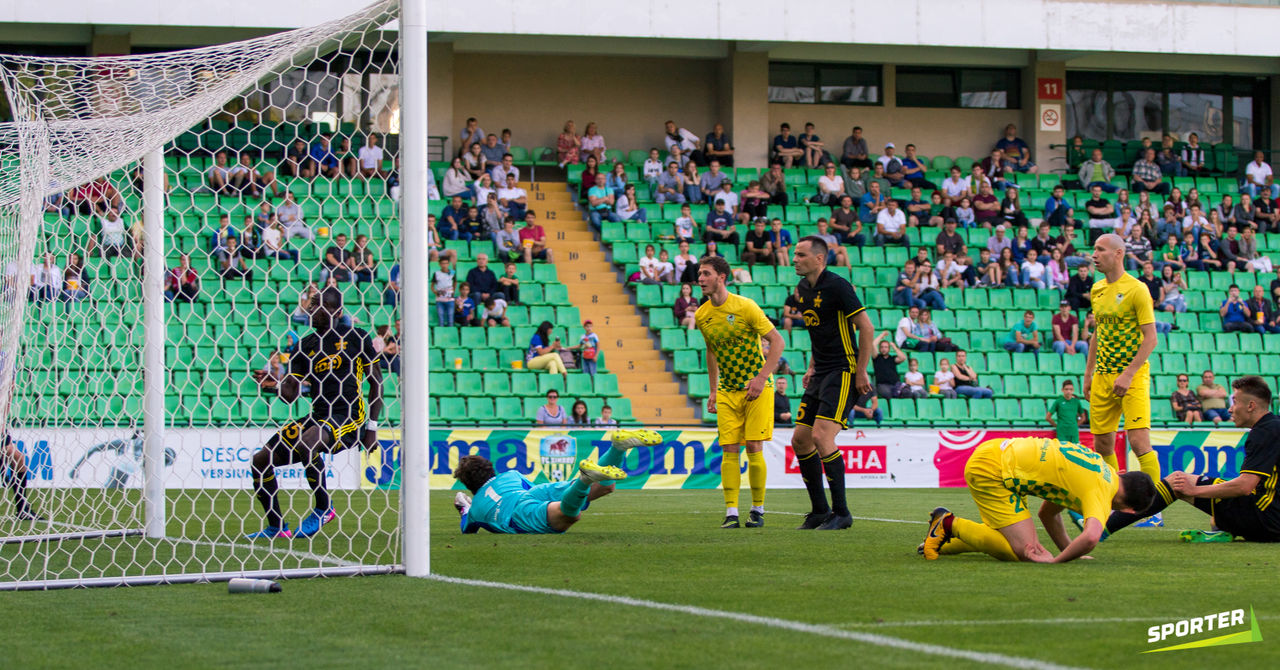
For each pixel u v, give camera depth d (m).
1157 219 43.31
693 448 29.83
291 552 13.20
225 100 13.76
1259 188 46.25
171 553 13.53
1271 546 14.07
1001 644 7.61
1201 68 48.41
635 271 39.47
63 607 9.63
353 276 15.55
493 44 43.12
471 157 40.75
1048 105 47.50
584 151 43.84
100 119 14.23
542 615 8.84
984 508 12.20
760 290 38.41
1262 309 40.16
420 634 8.16
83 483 16.69
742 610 8.99
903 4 41.38
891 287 39.88
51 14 35.25
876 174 44.03
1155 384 37.50
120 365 17.52
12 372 14.16
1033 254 40.62
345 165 23.67
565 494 15.16
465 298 35.34
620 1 39.66
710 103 46.41
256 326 30.23
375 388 15.48
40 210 13.91
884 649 7.45
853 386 16.42
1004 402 35.50
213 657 7.52
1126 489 12.24
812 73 46.91
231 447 24.17
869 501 24.56
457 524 17.59
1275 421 14.58
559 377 34.12
